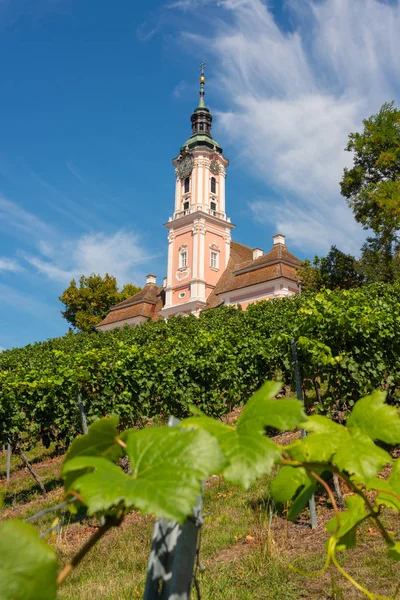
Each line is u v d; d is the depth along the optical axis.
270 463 0.78
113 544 6.36
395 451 7.64
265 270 41.47
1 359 27.36
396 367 9.15
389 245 27.75
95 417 11.34
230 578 4.75
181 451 0.71
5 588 0.53
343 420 8.09
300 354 8.12
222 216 50.41
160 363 12.44
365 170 29.06
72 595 4.80
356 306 8.98
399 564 4.66
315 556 5.12
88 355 11.81
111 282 62.12
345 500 1.22
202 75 55.47
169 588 1.11
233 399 12.69
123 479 0.69
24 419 11.67
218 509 7.15
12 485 12.07
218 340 14.16
